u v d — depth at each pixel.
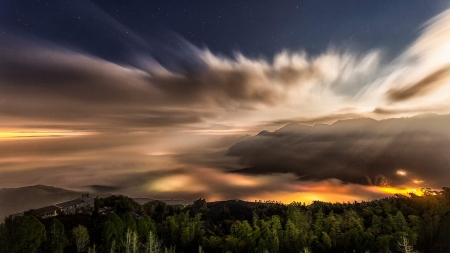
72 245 72.81
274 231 73.19
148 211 125.50
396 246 68.94
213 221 127.75
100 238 81.31
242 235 74.50
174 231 84.06
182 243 81.69
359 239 72.69
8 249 55.28
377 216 83.69
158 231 86.75
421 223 76.81
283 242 73.94
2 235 55.59
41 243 61.62
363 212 94.38
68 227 90.44
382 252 68.25
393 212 87.06
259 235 72.94
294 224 79.81
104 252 67.50
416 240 72.19
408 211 86.19
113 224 69.50
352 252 72.50
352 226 78.19
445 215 79.88
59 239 64.50
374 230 75.88
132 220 76.00
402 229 74.06
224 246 74.44
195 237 83.62
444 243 72.69
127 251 61.97
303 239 73.06
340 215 92.25
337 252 73.38
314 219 87.00
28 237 57.53
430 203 86.12
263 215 124.19
